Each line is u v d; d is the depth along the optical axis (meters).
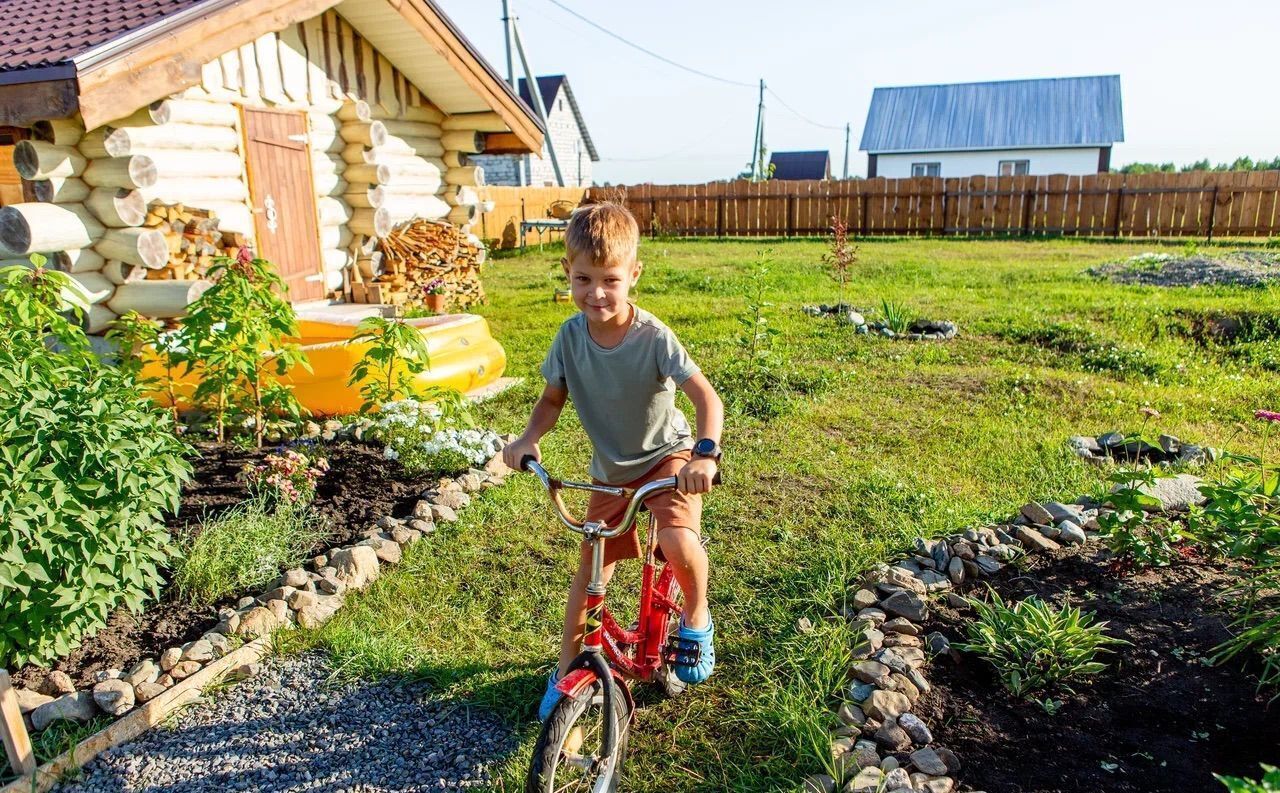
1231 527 3.48
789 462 5.44
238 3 6.58
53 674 3.14
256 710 3.16
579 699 2.39
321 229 9.45
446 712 3.11
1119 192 20.67
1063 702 2.99
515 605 3.82
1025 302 10.73
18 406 3.12
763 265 8.63
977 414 6.38
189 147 7.52
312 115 9.14
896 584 3.72
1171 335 8.74
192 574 3.79
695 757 2.86
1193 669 3.12
